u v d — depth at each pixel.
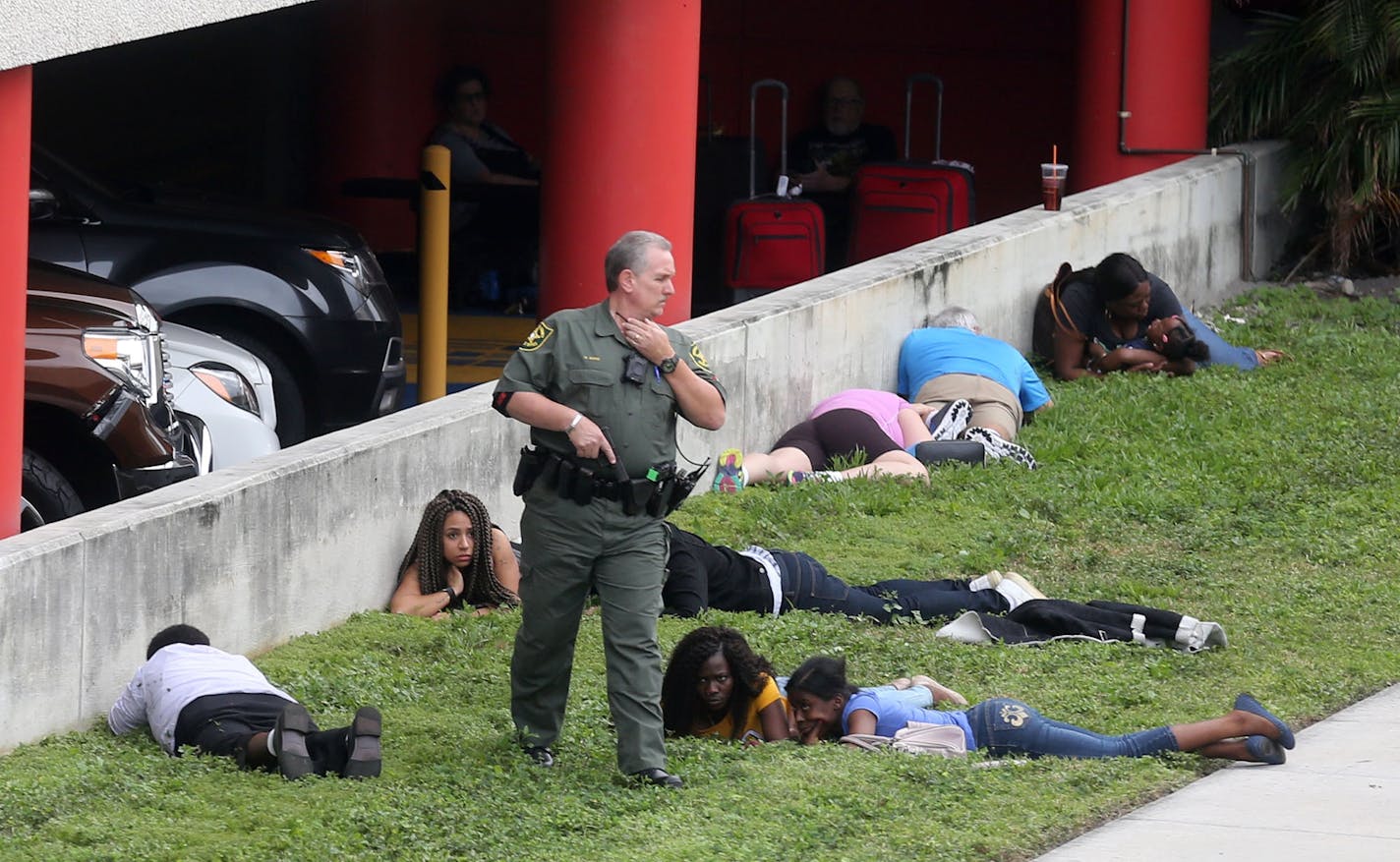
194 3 31.67
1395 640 31.19
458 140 65.19
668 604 32.19
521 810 22.81
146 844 21.81
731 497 40.09
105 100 69.50
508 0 75.44
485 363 54.59
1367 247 62.53
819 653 30.31
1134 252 56.12
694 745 25.73
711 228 64.81
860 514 38.88
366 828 22.19
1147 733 24.98
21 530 30.58
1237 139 63.31
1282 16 62.75
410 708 27.94
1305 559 36.50
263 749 24.86
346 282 43.97
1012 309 51.41
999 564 35.91
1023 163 75.25
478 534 33.28
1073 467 42.78
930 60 75.31
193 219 43.00
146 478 32.34
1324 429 45.53
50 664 26.59
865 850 21.02
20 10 27.12
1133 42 60.69
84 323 32.03
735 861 20.69
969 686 28.83
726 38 75.94
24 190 28.11
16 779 24.38
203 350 37.72
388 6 69.94
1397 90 59.62
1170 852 21.08
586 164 46.34
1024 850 21.12
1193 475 41.97
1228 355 51.38
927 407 44.34
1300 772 24.39
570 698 28.23
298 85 70.62
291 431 43.91
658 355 24.14
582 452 23.67
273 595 30.88
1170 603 33.50
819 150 67.62
